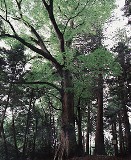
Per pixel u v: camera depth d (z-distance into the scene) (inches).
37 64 847.7
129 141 1031.6
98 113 1081.4
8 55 1030.4
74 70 735.1
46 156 1190.3
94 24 828.6
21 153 1376.7
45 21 816.9
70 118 765.3
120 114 1567.4
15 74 1026.1
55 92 1097.4
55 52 877.8
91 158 690.8
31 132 1590.8
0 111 1375.5
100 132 1048.2
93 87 934.4
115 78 1066.7
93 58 695.7
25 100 1411.2
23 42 743.7
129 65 1010.7
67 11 738.8
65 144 727.7
